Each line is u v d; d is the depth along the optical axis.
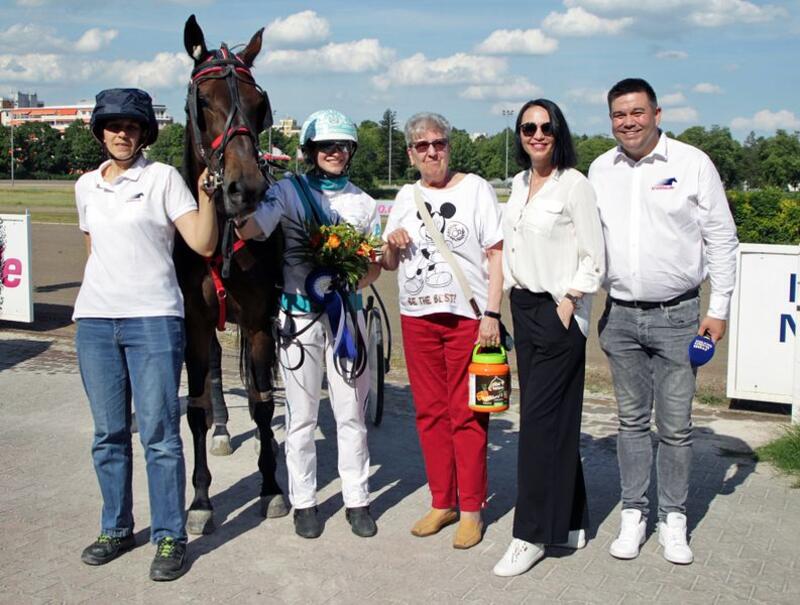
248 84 3.83
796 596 3.64
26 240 9.34
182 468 3.81
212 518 4.29
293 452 4.23
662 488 4.06
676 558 3.94
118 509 3.92
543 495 3.82
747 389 6.49
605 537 4.26
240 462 5.38
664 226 3.81
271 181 4.32
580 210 3.70
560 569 3.89
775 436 5.88
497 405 3.96
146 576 3.78
